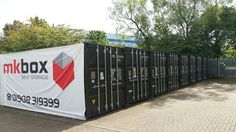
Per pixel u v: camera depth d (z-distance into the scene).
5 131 6.65
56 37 16.16
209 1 24.84
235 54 29.53
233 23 25.22
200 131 6.02
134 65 9.99
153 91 11.53
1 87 10.34
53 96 8.26
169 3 25.06
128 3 25.91
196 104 9.62
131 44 28.39
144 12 25.70
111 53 8.59
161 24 25.28
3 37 19.83
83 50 7.41
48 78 8.38
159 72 12.27
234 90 13.89
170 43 24.25
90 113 7.56
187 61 16.75
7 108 9.73
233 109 8.48
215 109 8.54
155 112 8.29
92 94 7.65
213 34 26.23
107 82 8.34
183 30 25.27
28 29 16.47
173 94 12.62
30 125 7.16
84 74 7.39
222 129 6.14
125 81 9.30
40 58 8.59
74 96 7.67
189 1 24.78
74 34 18.05
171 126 6.52
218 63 24.69
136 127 6.54
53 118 7.85
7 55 9.89
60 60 8.00
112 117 7.76
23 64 9.20
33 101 8.94
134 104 9.88
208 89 14.54
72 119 7.63
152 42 24.91
